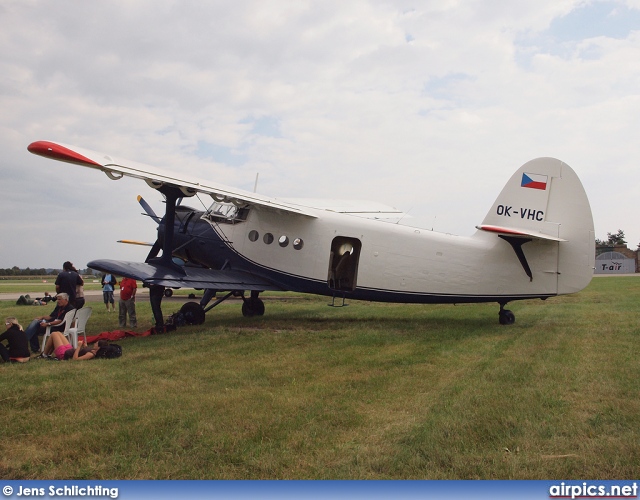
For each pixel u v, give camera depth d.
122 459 3.86
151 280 9.65
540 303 16.52
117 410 4.96
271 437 4.24
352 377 6.21
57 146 7.97
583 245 10.38
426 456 3.85
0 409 5.02
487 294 10.75
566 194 10.41
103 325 12.48
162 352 7.92
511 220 10.67
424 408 4.94
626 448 3.88
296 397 5.35
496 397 5.23
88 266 10.18
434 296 10.99
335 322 11.76
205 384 5.93
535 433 4.22
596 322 10.99
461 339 8.96
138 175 8.85
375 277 11.20
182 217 12.94
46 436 4.29
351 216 11.52
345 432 4.34
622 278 42.47
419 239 11.05
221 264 12.41
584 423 4.45
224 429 4.41
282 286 11.84
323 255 11.43
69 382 6.02
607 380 5.84
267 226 11.89
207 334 9.71
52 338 7.67
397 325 11.06
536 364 6.75
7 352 7.25
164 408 4.99
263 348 8.20
